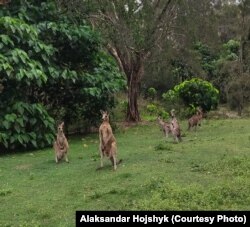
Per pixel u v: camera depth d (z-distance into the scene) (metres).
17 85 13.71
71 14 15.76
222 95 28.47
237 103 25.02
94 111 16.72
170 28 19.70
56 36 15.14
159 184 8.02
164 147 11.80
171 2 18.67
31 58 13.84
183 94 21.70
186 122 19.50
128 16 17.30
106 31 17.23
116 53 18.91
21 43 13.66
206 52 31.48
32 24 14.53
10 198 8.28
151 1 17.97
